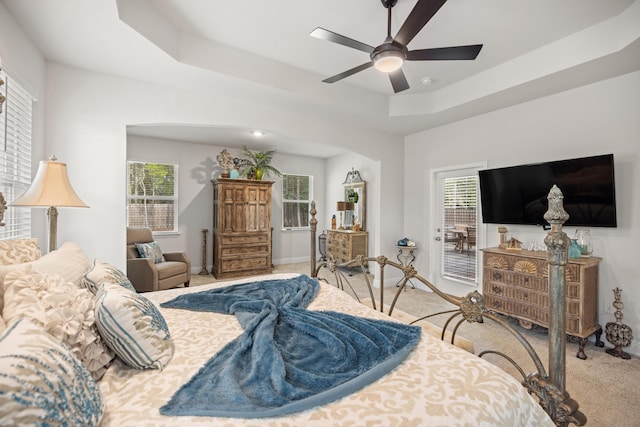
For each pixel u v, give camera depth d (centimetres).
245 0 214
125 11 200
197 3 218
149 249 414
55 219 213
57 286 110
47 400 61
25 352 66
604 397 197
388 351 122
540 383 114
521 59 285
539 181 309
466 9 218
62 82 258
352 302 191
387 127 439
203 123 318
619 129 270
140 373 108
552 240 113
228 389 94
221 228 519
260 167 562
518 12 221
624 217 267
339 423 82
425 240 457
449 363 115
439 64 301
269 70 298
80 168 266
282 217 668
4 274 108
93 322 105
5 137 191
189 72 271
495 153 365
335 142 415
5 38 186
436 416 86
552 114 314
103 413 81
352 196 597
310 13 227
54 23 201
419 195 466
